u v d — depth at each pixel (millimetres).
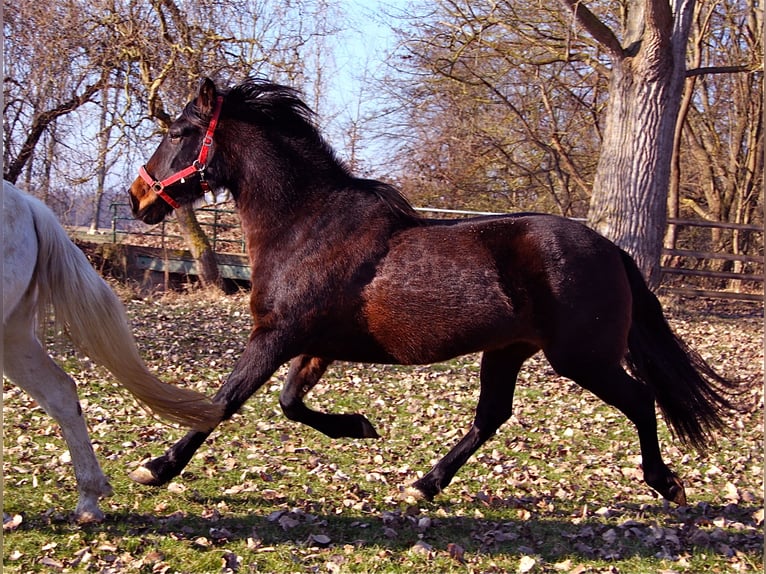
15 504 4355
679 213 19906
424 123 20125
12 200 3910
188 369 8516
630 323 4652
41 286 4070
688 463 5934
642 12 12023
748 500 5148
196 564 3787
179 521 4293
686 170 21922
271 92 4781
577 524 4617
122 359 4199
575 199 20453
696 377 4816
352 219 4551
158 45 14703
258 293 4574
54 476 4902
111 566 3703
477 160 19703
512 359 4934
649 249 12211
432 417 7148
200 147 4766
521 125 19594
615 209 12250
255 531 4234
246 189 4695
